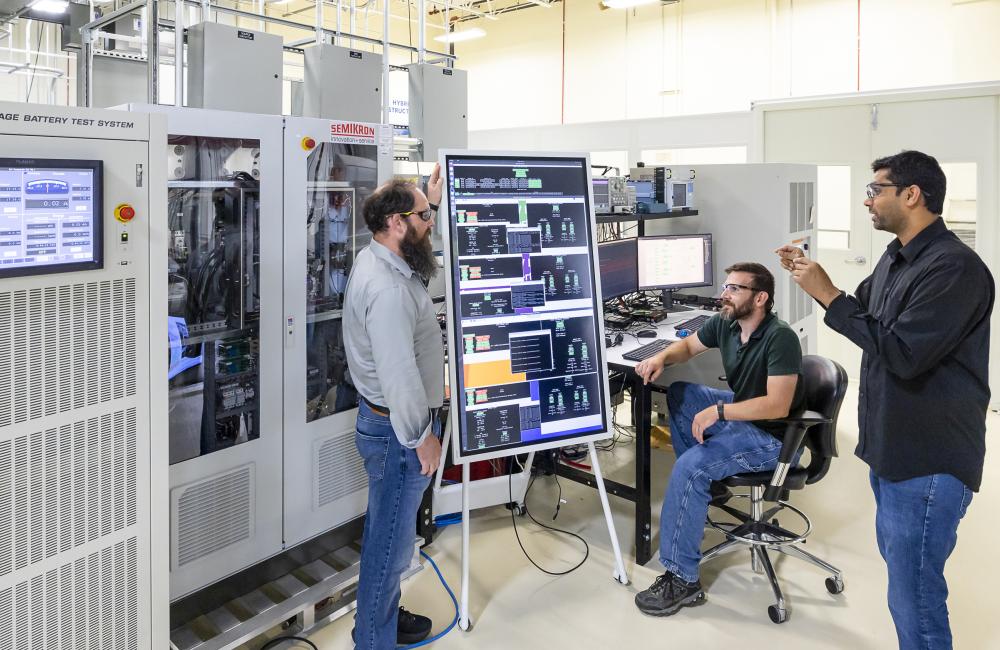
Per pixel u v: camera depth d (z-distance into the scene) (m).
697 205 3.91
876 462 1.85
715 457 2.40
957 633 2.25
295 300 2.30
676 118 5.83
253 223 2.18
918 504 1.78
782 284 3.73
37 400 1.44
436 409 2.12
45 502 1.47
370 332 1.88
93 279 1.50
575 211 2.46
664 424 4.15
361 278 1.95
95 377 1.53
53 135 1.40
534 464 3.13
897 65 5.75
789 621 2.33
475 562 2.71
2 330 1.37
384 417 1.99
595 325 2.49
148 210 1.58
